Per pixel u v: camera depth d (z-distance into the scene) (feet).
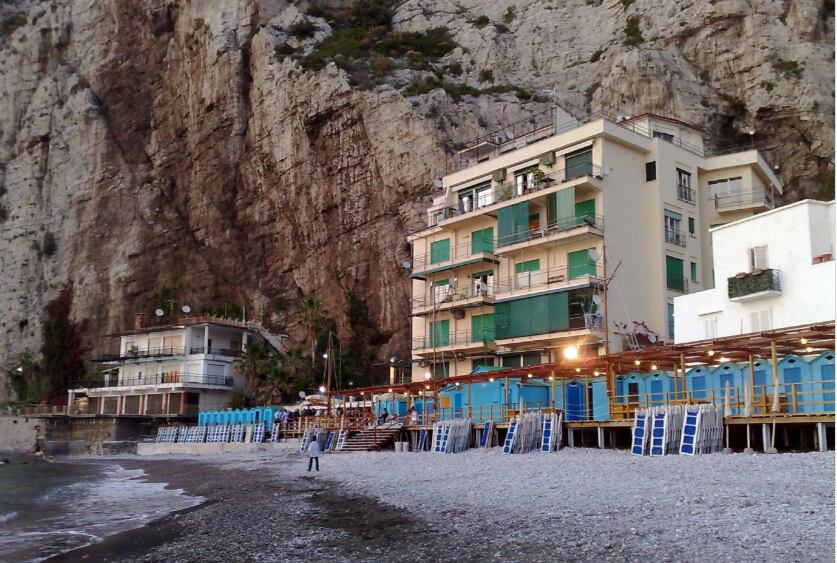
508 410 122.52
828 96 223.92
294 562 45.24
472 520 53.62
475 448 122.72
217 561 47.65
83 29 386.73
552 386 124.57
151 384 251.80
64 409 268.82
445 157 240.32
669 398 110.83
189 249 319.06
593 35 296.92
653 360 102.58
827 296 102.12
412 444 141.38
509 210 169.78
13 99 399.44
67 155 366.02
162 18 351.46
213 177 314.35
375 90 263.49
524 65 300.40
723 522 43.62
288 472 113.29
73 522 74.59
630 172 165.48
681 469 70.64
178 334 252.62
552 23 309.22
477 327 178.29
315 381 229.25
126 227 338.75
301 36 313.94
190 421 234.17
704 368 108.06
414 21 336.29
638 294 160.25
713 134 235.61
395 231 248.32
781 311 108.68
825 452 74.18
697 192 178.40
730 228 118.83
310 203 276.21
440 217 196.13
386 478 89.86
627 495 57.57
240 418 197.57
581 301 150.82
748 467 67.46
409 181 247.09
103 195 350.23
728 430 87.30
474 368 169.07
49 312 345.31
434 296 192.24
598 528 45.70
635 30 281.74
